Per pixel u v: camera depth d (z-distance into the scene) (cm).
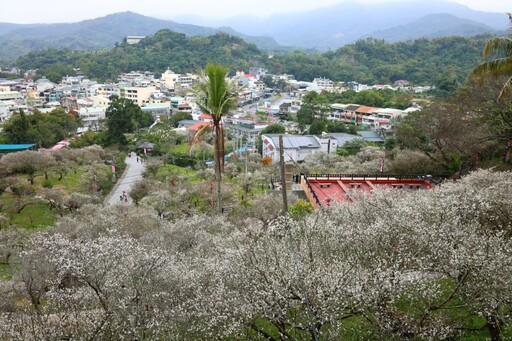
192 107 11194
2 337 948
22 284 1448
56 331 944
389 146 5147
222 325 983
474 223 1221
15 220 3127
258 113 11669
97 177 4119
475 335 1000
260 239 1310
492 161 2648
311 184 2694
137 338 963
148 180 3734
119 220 2236
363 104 9969
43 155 3925
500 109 2386
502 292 915
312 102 8831
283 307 944
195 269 1222
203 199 3042
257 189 3475
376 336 984
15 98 11550
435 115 2995
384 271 973
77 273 1076
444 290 1054
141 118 8250
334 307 911
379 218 1241
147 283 1098
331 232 1236
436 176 2945
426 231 1080
